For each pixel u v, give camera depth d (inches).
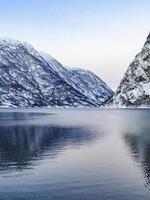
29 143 2497.5
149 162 1647.4
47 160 1763.0
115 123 4736.7
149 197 1116.5
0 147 2297.0
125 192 1169.4
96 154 1916.8
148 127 3875.5
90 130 3548.2
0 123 4970.5
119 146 2224.4
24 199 1117.1
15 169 1552.7
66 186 1254.9
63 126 4234.7
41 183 1301.7
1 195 1160.8
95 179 1344.7
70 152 2010.3
